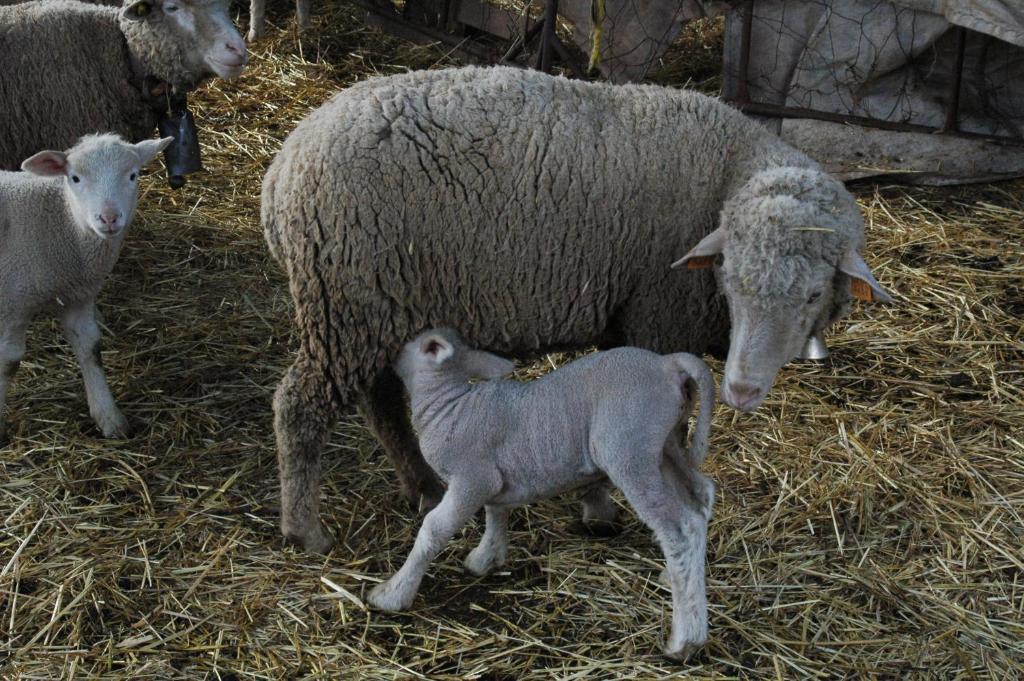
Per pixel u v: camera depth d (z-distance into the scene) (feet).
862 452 10.05
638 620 8.80
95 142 9.67
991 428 10.32
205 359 10.93
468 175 8.77
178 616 8.78
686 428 9.07
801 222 8.48
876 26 12.91
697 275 8.98
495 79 8.98
